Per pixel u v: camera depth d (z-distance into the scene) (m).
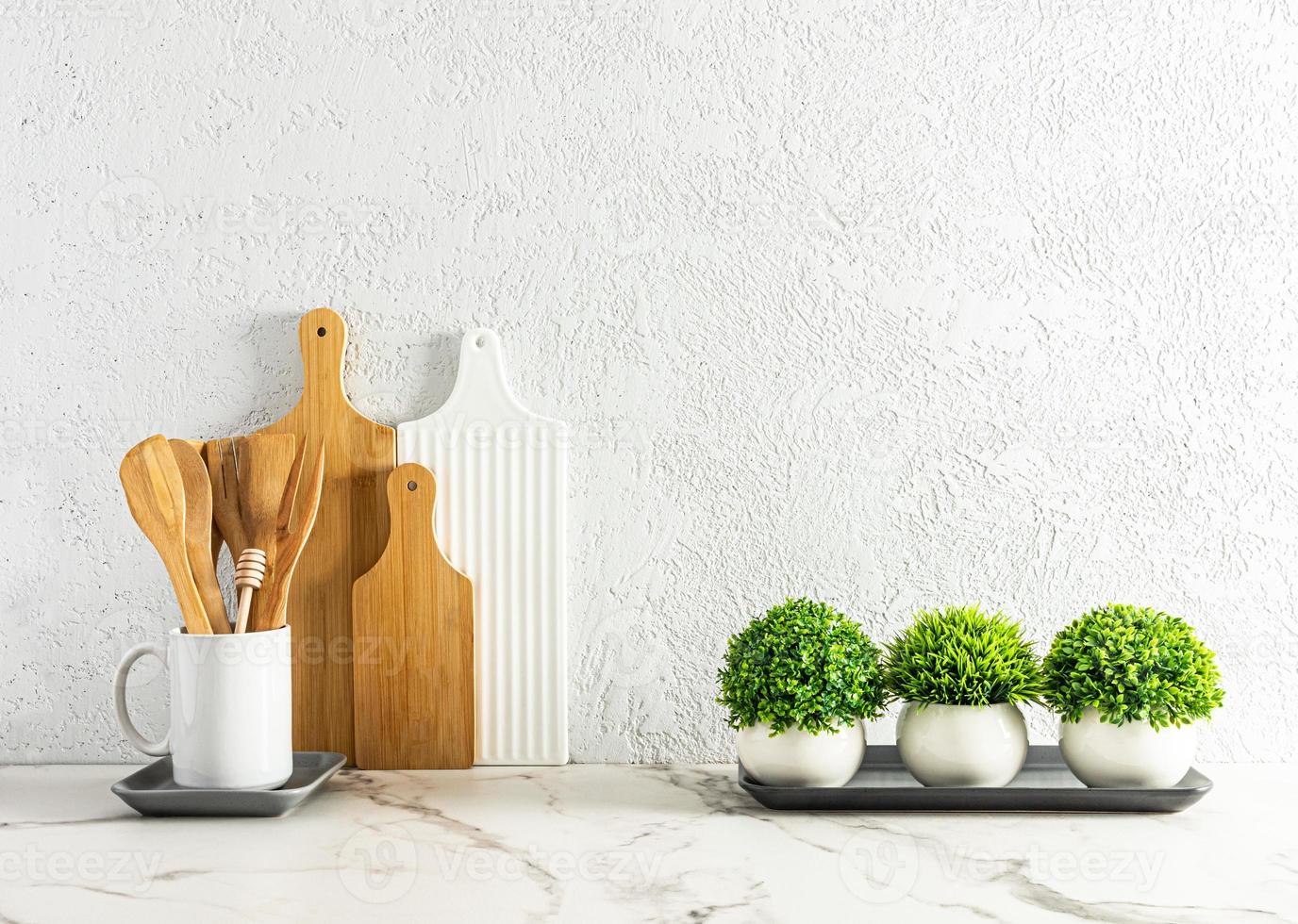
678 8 0.94
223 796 0.77
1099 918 0.62
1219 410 0.94
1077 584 0.94
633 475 0.95
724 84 0.94
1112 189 0.94
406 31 0.94
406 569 0.92
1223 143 0.93
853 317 0.94
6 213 0.95
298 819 0.79
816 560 0.95
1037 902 0.64
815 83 0.94
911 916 0.62
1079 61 0.94
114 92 0.95
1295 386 0.94
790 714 0.77
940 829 0.76
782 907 0.63
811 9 0.94
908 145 0.94
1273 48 0.93
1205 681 0.78
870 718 0.82
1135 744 0.77
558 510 0.94
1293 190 0.93
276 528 0.87
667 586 0.95
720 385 0.95
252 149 0.95
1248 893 0.65
